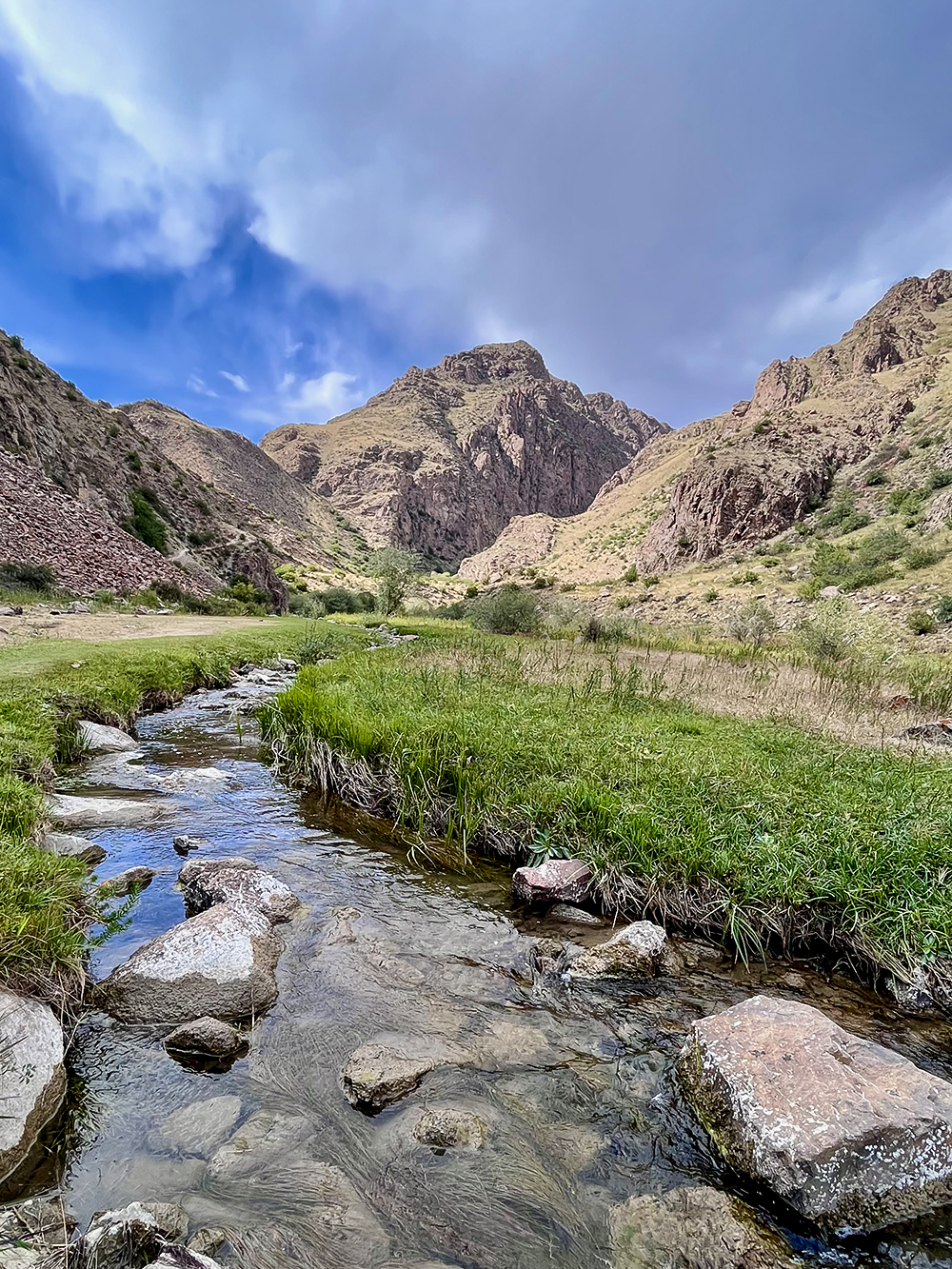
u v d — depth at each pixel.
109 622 23.11
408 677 12.09
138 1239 1.92
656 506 165.62
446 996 3.62
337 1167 2.40
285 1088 2.82
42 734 7.29
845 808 5.50
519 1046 3.22
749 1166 2.47
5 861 3.85
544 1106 2.83
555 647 21.53
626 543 143.75
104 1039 3.06
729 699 12.50
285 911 4.41
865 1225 2.29
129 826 5.84
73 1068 2.87
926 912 4.09
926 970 3.89
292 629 29.28
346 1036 3.21
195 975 3.39
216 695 13.55
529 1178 2.44
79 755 7.97
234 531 63.25
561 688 11.50
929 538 52.44
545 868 4.99
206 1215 2.17
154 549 48.12
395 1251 2.11
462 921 4.57
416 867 5.48
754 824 5.30
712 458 103.94
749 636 30.53
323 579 107.31
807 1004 3.78
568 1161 2.53
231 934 3.68
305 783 7.62
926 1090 2.63
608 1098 2.91
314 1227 2.16
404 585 55.66
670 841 5.00
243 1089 2.80
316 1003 3.46
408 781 6.55
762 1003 3.22
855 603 42.25
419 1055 3.06
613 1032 3.40
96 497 47.03
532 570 153.62
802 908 4.40
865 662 16.80
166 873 4.94
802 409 129.12
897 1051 3.38
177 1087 2.79
